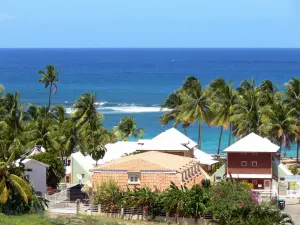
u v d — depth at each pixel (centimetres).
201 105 16212
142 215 9825
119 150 13562
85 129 14175
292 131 15138
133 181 10488
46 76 19662
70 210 10044
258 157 12200
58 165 11775
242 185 9900
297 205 11169
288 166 14675
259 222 9156
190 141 13575
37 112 15750
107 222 9238
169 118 17425
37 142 13212
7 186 9700
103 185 10119
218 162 13988
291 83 16600
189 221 9588
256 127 15325
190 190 9812
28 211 9856
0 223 8750
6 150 11162
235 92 16475
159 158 11275
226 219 9300
